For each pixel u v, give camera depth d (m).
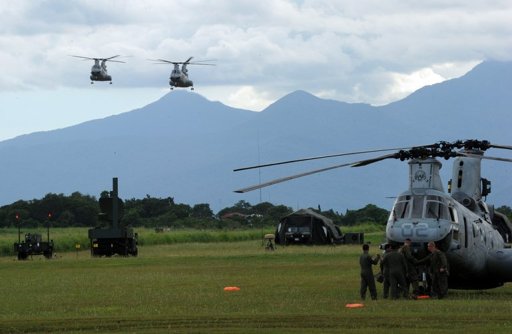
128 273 81.25
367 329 42.28
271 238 132.38
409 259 54.75
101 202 120.44
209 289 63.75
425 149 56.56
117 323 45.19
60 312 51.03
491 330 41.62
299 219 149.38
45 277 77.44
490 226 59.91
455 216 55.47
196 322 45.19
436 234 54.28
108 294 60.81
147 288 65.06
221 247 141.50
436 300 53.75
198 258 104.44
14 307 53.78
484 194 60.94
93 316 48.50
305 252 117.06
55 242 138.88
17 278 76.38
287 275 76.38
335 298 56.34
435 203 55.25
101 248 117.88
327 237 148.88
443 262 54.12
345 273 78.31
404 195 56.03
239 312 49.28
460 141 59.62
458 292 61.88
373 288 54.84
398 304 51.50
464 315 46.28
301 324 44.03
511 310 48.56
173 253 121.38
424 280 55.31
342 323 44.12
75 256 121.31
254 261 97.75
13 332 43.31
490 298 56.69
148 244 157.50
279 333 41.31
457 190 59.62
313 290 62.12
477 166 59.84
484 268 58.25
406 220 55.03
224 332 41.78
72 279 74.50
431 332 41.19
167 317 47.03
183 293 60.88
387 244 55.47
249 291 61.81
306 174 51.34
